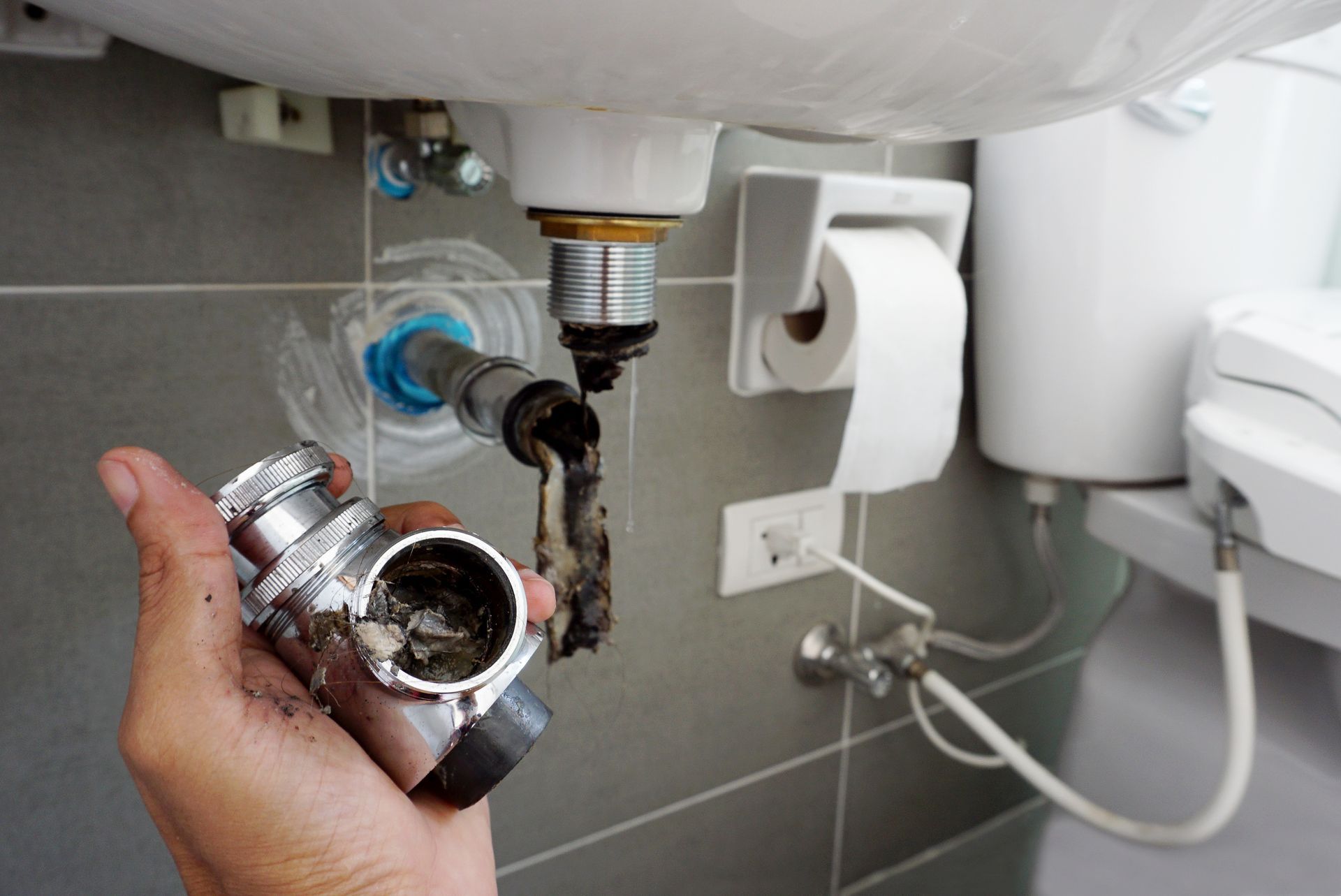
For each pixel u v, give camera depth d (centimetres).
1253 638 81
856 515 85
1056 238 74
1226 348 68
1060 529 101
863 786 95
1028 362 78
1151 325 75
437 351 54
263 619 35
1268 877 73
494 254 61
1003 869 101
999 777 107
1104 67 34
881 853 100
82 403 51
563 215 43
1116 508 79
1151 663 83
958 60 31
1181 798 78
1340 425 60
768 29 28
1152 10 31
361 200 56
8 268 48
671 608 76
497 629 35
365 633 33
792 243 66
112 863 59
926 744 99
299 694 35
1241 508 67
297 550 34
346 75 33
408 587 36
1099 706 85
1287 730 73
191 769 32
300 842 33
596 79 31
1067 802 77
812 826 93
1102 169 71
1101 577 107
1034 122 41
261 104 49
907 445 66
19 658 53
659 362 70
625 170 41
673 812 82
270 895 34
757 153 70
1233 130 72
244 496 34
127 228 50
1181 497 79
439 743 34
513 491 66
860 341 62
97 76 48
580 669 73
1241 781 67
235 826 33
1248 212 75
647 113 36
